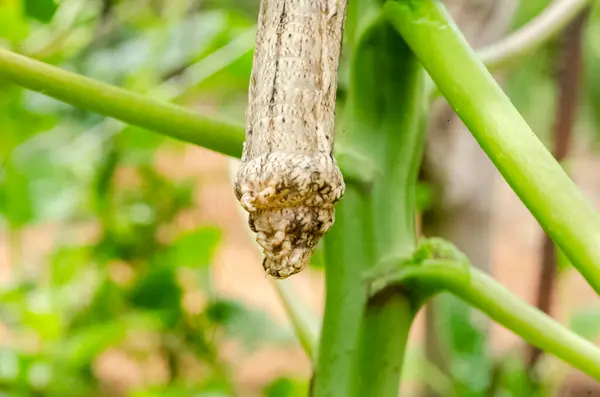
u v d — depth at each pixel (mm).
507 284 960
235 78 352
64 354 369
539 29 208
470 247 341
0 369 356
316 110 154
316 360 191
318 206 152
